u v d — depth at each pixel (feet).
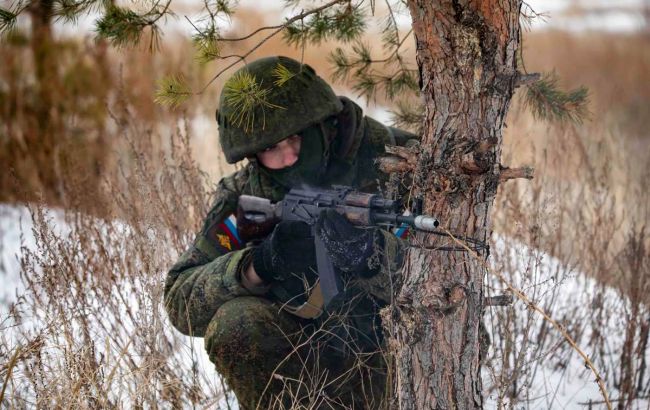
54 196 25.13
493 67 9.10
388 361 12.01
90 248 18.10
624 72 42.65
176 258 17.31
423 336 9.57
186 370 14.39
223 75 33.81
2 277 19.53
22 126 27.55
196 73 30.78
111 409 12.22
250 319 12.15
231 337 12.12
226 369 12.34
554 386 14.71
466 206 9.26
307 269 12.00
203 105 31.01
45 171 25.99
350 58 14.69
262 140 12.18
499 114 9.26
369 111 32.99
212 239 13.34
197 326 12.94
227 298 12.37
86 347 12.46
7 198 26.27
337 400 12.66
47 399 11.89
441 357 9.59
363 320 12.63
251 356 12.20
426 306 9.46
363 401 12.76
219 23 11.22
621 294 16.44
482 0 8.93
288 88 12.28
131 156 20.71
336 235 9.82
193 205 18.30
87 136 27.76
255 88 10.78
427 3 9.05
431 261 9.45
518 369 11.74
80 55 29.07
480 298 9.70
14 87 28.19
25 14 28.09
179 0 20.65
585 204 19.47
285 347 12.37
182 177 18.75
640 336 14.71
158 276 13.32
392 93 14.66
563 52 46.96
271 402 12.32
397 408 10.95
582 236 18.98
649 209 21.12
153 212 15.88
